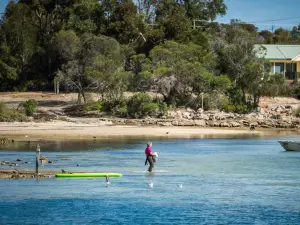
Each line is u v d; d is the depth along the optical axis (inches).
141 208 1716.3
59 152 2728.8
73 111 4490.7
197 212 1680.6
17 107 4480.8
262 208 1726.1
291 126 4195.4
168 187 1980.8
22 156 2549.2
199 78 4581.7
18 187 1946.4
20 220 1587.1
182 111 4439.0
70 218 1612.9
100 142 3159.5
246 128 4114.2
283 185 2028.8
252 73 4670.3
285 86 5270.7
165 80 4547.2
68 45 5580.7
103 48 5251.0
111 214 1651.1
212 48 5831.7
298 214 1667.1
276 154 2797.7
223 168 2356.1
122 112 4315.9
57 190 1920.5
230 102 4643.2
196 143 3225.9
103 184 2021.4
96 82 4495.6
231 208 1721.2
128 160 2507.4
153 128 3855.8
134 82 4704.7
